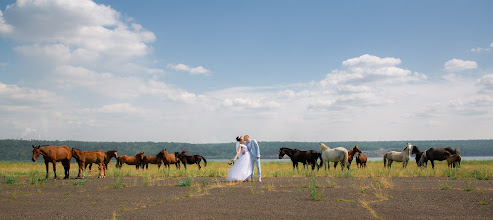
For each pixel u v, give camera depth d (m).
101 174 16.69
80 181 13.52
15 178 14.94
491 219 6.20
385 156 25.45
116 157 20.64
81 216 6.84
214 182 12.80
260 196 9.11
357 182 12.44
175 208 7.55
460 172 15.62
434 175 15.12
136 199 9.07
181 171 17.78
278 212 6.95
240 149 12.84
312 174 15.25
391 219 6.22
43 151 14.88
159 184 12.63
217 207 7.58
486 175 13.98
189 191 10.34
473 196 8.79
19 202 8.77
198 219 6.38
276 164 34.16
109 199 9.16
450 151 23.03
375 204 7.78
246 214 6.78
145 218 6.55
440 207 7.38
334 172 17.11
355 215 6.60
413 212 6.86
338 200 8.33
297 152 21.81
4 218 6.73
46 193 10.55
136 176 16.94
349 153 23.12
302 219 6.29
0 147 182.12
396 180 13.17
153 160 28.34
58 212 7.29
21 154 176.00
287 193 9.60
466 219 6.20
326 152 20.50
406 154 23.58
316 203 7.97
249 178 13.12
